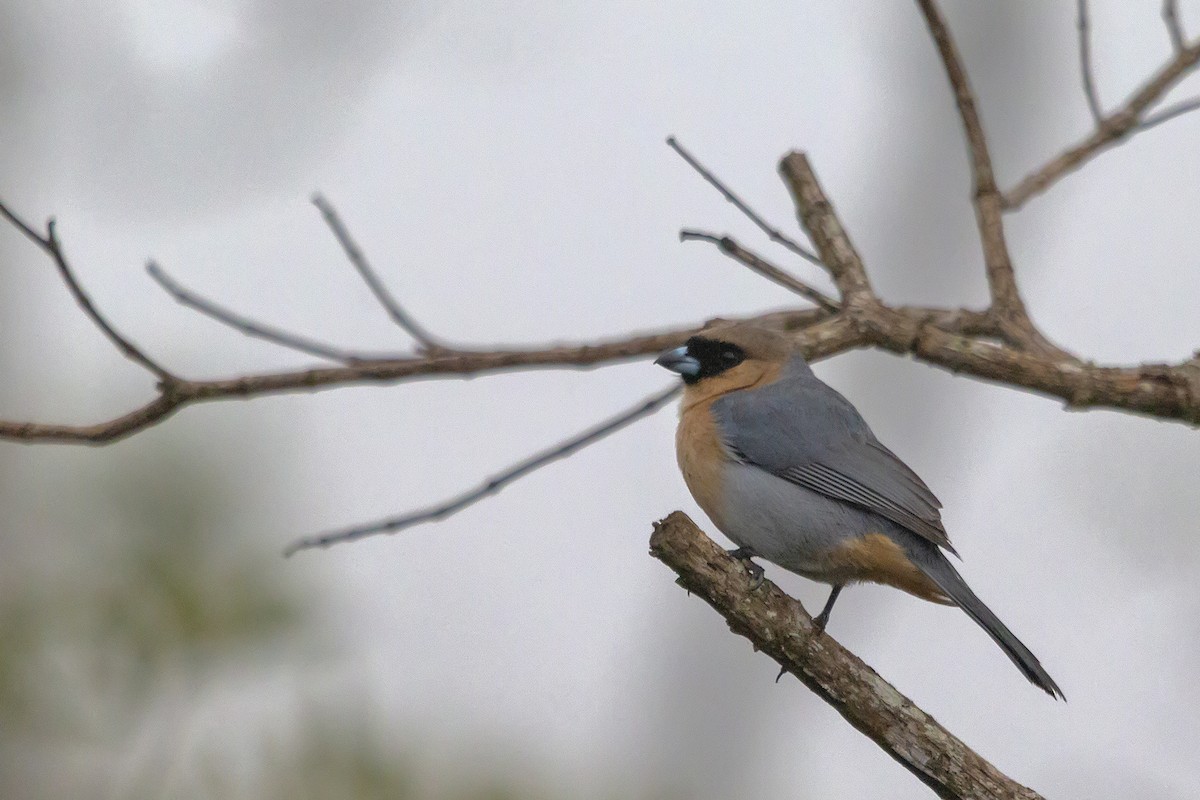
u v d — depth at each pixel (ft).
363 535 36.24
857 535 39.75
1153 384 35.04
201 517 39.45
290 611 38.73
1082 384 35.24
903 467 40.32
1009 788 27.84
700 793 47.44
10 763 36.91
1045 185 42.04
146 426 35.40
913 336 37.35
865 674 28.84
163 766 37.19
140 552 38.86
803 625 28.94
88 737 37.06
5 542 39.99
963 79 40.83
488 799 37.88
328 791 37.09
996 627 37.17
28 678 37.22
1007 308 39.40
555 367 39.60
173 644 37.88
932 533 39.06
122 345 34.68
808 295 39.11
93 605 38.01
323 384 36.52
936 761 28.09
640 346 40.96
